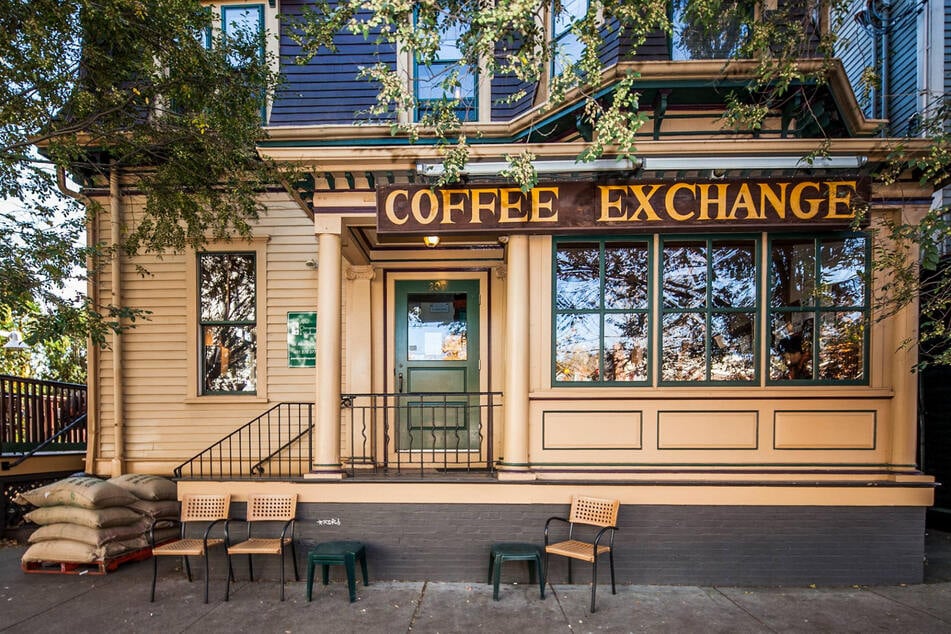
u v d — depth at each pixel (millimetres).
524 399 4781
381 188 4762
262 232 6664
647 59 5266
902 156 4180
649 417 4750
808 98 5082
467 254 6570
